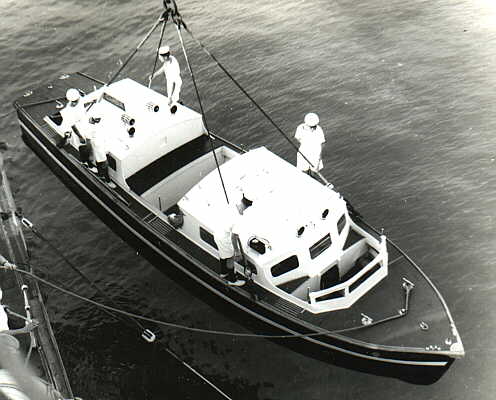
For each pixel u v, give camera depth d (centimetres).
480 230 1675
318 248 1432
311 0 2786
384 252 1408
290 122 2138
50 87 2133
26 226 1803
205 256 1503
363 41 2492
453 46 2398
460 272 1573
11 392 948
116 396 1384
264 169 1530
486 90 2162
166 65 1706
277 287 1403
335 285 1476
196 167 1723
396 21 2591
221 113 2206
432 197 1791
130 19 2738
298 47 2494
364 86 2256
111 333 1520
